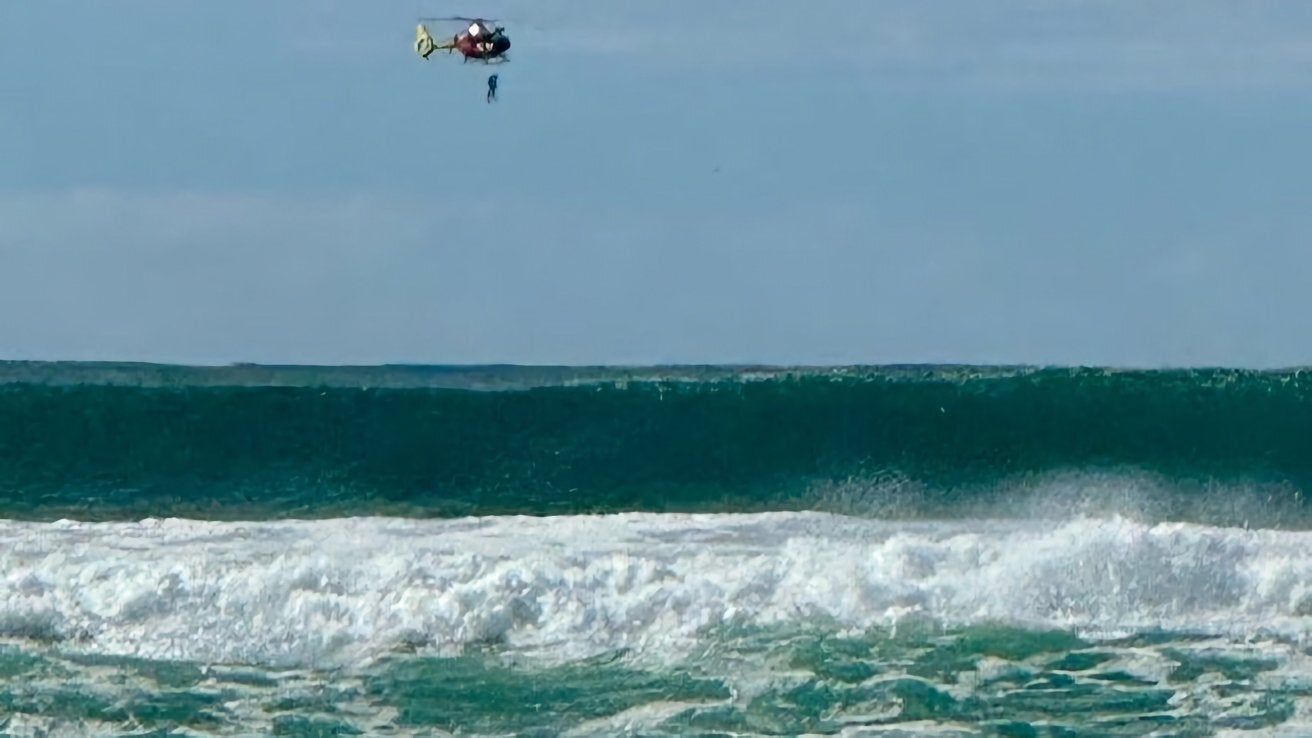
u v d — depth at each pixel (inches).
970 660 1770.4
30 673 1748.3
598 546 2128.4
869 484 2935.5
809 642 1822.1
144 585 1915.6
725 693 1678.2
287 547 2123.5
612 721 1606.8
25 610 1889.8
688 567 1974.7
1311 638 1840.6
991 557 1987.0
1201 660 1770.4
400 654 1818.4
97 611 1893.5
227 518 2773.1
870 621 1889.8
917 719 1599.4
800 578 1946.4
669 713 1624.0
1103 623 1898.4
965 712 1617.9
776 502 2834.6
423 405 2955.2
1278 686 1686.8
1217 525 2837.1
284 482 2942.9
